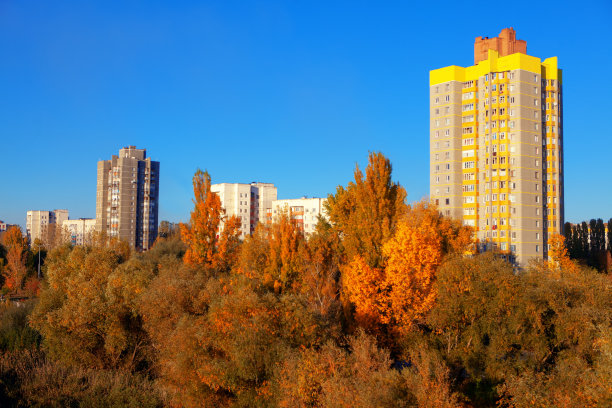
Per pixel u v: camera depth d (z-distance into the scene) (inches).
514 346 1341.0
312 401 1147.3
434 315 1440.7
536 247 3361.2
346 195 2321.6
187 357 1438.2
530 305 1306.6
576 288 1401.3
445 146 3565.5
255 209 5393.7
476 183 3469.5
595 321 1258.6
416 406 978.1
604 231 4328.3
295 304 1448.1
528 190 3356.3
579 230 4387.3
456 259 1541.6
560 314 1293.1
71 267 2306.8
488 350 1327.5
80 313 1942.7
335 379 1096.8
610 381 959.6
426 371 1028.5
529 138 3395.7
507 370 1252.5
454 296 1433.3
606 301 1354.6
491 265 1470.2
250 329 1349.7
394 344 1572.3
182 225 2261.3
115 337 1911.9
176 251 3764.8
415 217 2049.7
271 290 1899.6
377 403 955.3
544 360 1288.1
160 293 1753.2
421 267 1667.1
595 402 946.7
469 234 2283.5
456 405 997.8
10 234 4084.6
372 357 1191.6
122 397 1549.0
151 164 6136.8
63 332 1947.6
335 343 1362.0
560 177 3563.0
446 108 3575.3
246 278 1711.4
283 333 1387.8
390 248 1694.1
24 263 3964.1
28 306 2477.9
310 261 1946.4
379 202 1923.0
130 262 2203.5
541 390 1057.5
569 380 1042.1
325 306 1667.1
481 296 1387.8
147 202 6048.2
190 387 1413.6
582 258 4124.0
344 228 2081.7
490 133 3425.2
